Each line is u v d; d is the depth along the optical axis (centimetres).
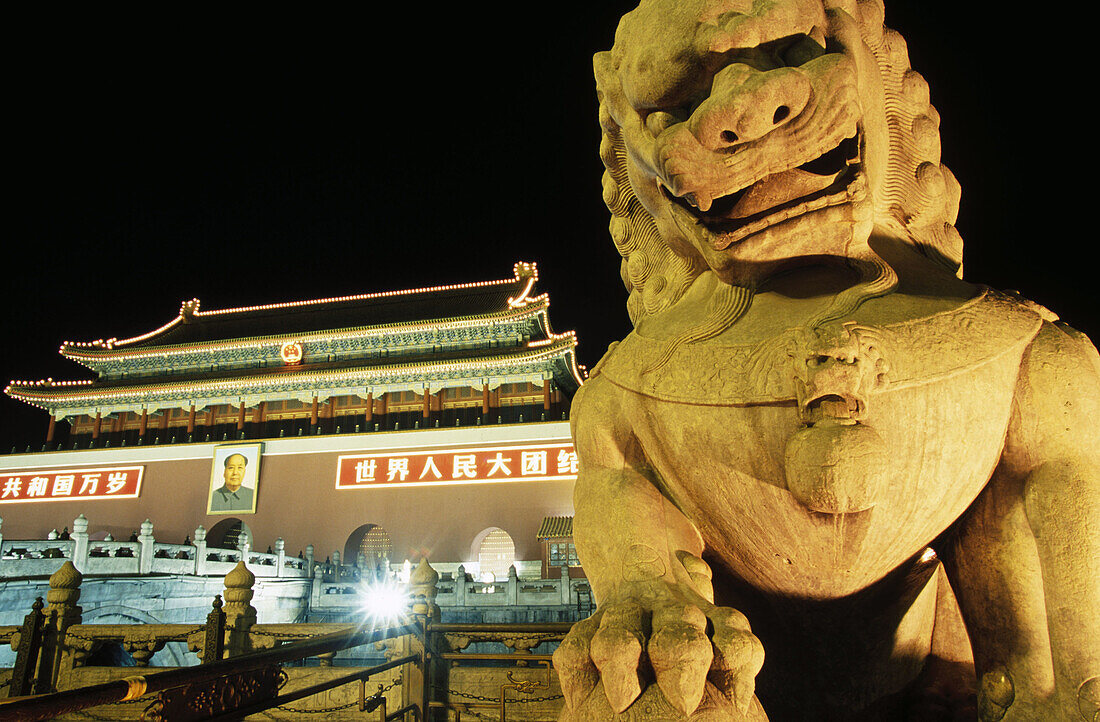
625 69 213
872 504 175
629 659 161
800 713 227
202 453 3300
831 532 190
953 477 187
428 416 3403
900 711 234
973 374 187
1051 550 184
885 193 243
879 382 179
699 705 156
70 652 871
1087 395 193
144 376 3844
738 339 203
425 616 692
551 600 2217
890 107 249
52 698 227
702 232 209
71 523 3269
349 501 3127
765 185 199
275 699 377
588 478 229
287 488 3203
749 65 191
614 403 227
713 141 184
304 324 4084
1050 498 185
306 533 3117
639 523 204
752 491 194
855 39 211
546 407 3338
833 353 177
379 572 2747
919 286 213
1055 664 182
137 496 3275
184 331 4212
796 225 197
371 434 3206
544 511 2962
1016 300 210
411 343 3653
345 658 1620
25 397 3594
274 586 2306
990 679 196
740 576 219
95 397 3581
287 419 3578
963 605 211
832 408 177
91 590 1647
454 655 694
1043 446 192
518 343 3597
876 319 191
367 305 4184
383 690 607
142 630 863
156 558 1961
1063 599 180
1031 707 187
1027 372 196
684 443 203
